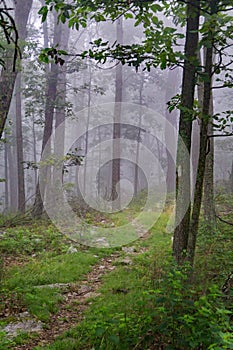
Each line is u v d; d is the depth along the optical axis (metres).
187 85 5.05
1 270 6.67
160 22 5.02
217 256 6.42
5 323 4.80
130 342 3.66
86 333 4.35
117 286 6.07
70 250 8.53
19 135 18.41
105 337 3.82
